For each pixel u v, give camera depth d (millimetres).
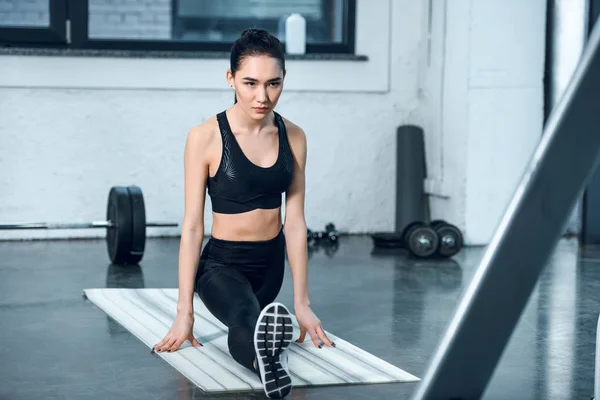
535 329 3289
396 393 2467
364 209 6102
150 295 3877
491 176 5559
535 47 5520
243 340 2426
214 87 5762
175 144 5773
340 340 3086
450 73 5641
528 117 5559
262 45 2459
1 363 2773
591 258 5039
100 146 5688
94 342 3057
